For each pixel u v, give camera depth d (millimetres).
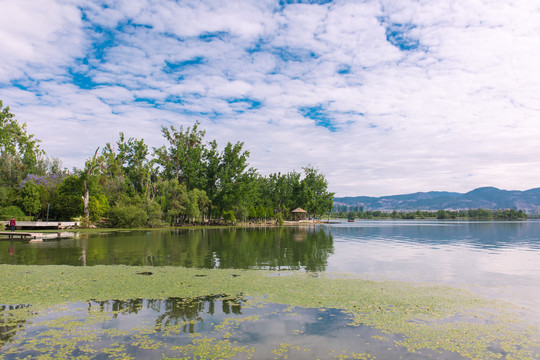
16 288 10461
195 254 19078
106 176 56156
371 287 10812
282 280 11828
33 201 42438
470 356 5875
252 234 38781
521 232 43750
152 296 9625
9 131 36281
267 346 6238
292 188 101562
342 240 30500
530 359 5758
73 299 9281
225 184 63500
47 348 6133
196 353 5941
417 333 6910
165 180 60031
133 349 6105
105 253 19109
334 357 5789
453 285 11148
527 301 9227
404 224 79000
